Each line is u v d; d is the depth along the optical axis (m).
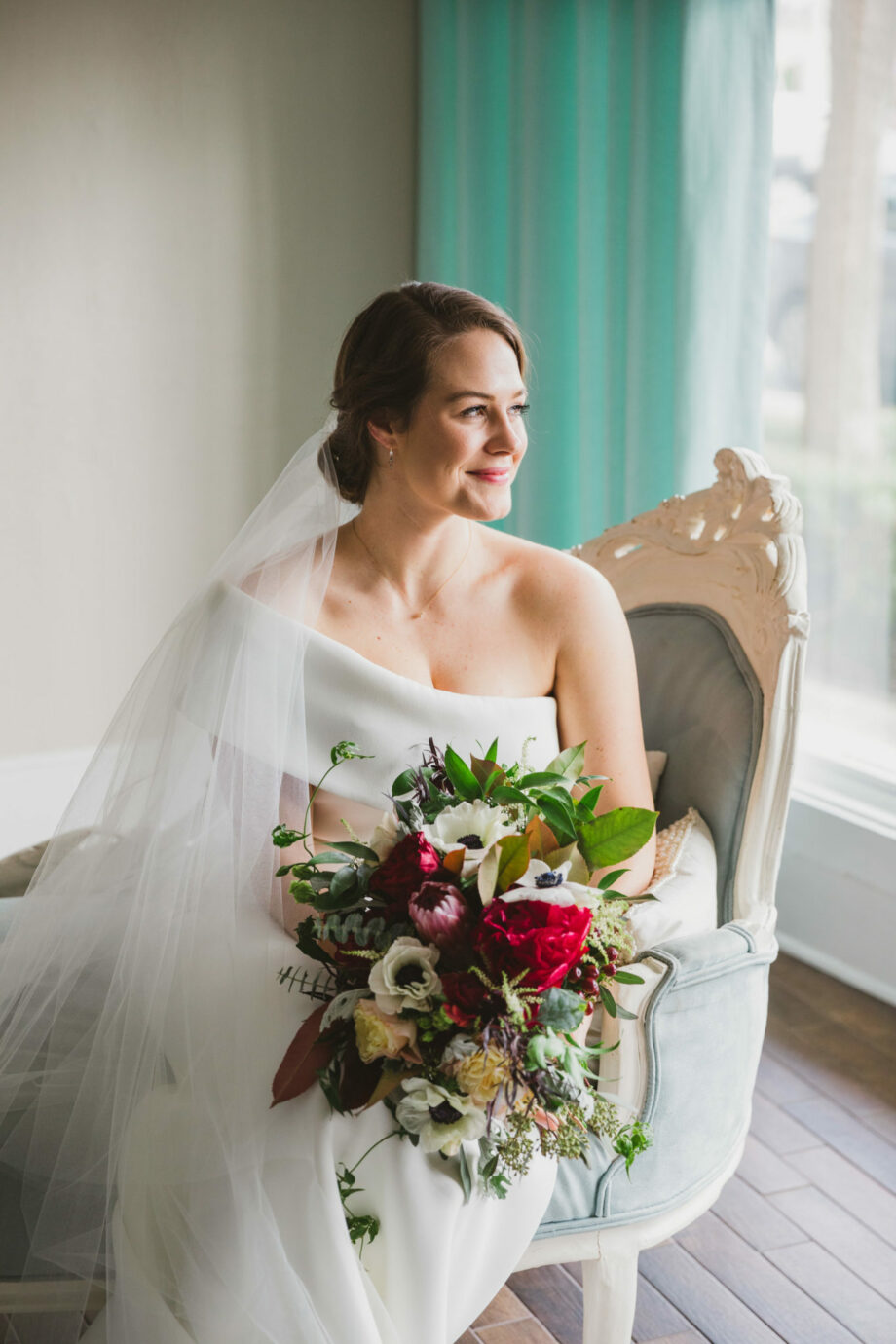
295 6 3.71
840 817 3.01
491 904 1.32
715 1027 1.65
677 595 2.09
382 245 3.98
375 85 3.86
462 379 1.65
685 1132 1.64
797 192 2.99
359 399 1.72
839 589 3.08
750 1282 2.04
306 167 3.82
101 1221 1.53
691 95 2.82
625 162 3.09
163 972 1.55
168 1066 1.55
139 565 3.83
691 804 1.94
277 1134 1.43
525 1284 2.03
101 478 3.73
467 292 1.72
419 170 3.92
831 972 3.07
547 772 1.48
